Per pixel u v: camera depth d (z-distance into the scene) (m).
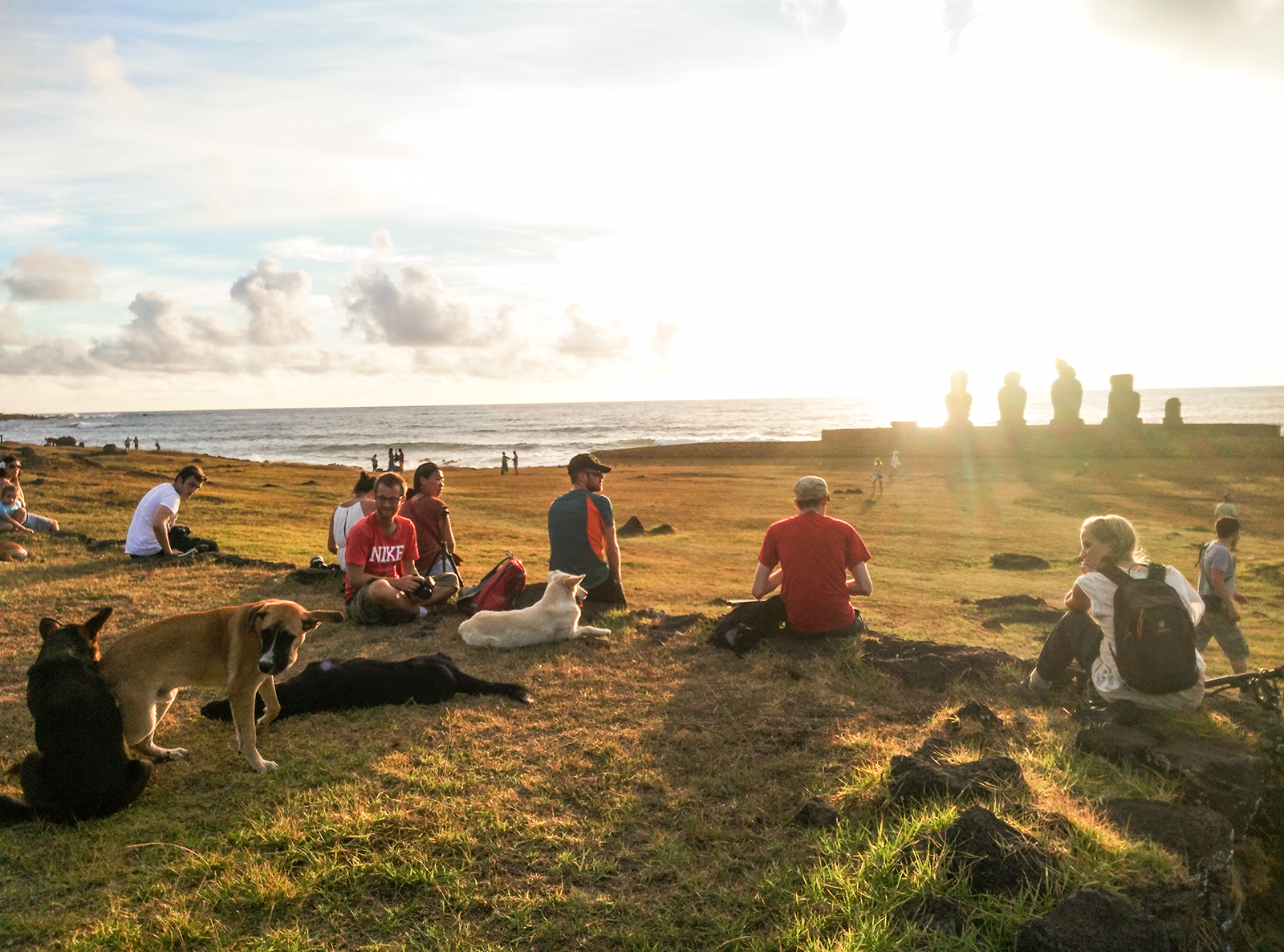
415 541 7.90
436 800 3.96
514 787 4.13
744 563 18.78
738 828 3.71
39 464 27.53
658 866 3.40
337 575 9.40
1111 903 2.82
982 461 49.91
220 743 4.81
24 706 5.36
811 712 5.13
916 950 2.77
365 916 3.10
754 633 6.36
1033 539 24.28
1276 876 3.96
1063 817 3.38
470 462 91.44
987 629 11.69
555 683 5.80
